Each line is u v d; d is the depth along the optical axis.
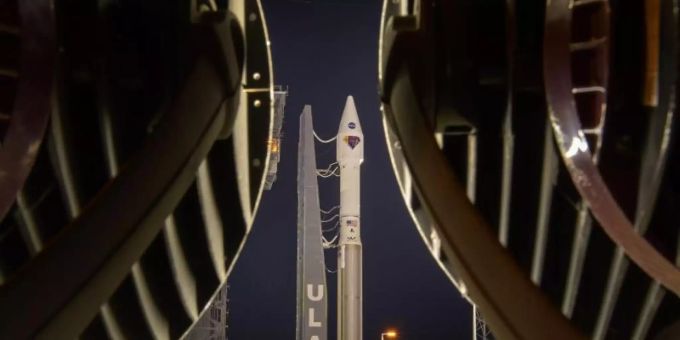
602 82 7.20
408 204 9.61
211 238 8.95
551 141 7.82
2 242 7.84
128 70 7.56
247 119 8.84
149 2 7.51
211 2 7.78
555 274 8.77
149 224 6.34
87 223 5.98
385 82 6.99
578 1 7.29
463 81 7.55
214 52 6.73
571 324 6.09
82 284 5.91
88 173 7.94
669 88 7.20
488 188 8.23
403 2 7.61
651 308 8.26
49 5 6.32
